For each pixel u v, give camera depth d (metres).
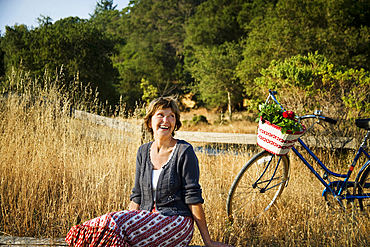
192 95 35.34
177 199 1.92
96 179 3.34
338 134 4.92
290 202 3.23
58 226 2.73
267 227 2.81
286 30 14.41
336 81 6.15
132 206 2.09
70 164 3.63
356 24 16.70
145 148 2.08
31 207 2.86
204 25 29.36
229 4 31.48
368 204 3.01
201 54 25.27
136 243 1.79
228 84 22.83
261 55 15.48
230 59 22.94
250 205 3.09
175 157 1.94
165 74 36.41
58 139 4.02
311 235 2.59
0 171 3.37
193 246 2.32
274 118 2.54
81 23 21.33
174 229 1.82
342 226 2.63
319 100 5.83
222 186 3.63
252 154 4.53
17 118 4.00
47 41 19.41
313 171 3.07
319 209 3.02
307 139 4.62
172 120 2.01
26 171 3.33
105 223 1.72
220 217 2.89
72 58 19.59
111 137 4.61
